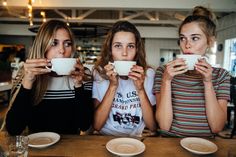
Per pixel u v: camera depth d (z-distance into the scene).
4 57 9.84
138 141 1.05
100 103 1.38
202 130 1.28
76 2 5.51
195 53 1.24
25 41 11.59
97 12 8.15
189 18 1.27
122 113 1.43
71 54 1.36
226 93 1.28
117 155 0.91
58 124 1.43
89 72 1.48
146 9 5.67
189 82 1.33
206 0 5.43
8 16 8.59
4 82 3.88
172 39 11.23
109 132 1.44
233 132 3.57
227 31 7.08
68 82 1.45
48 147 0.98
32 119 1.40
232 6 5.44
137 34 1.38
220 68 1.37
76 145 1.02
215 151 0.95
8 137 1.09
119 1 5.49
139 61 1.43
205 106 1.27
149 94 1.46
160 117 1.29
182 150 0.99
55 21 1.32
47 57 1.30
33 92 1.32
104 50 1.44
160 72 1.43
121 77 1.43
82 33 5.09
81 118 1.37
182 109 1.31
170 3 5.49
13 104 1.22
